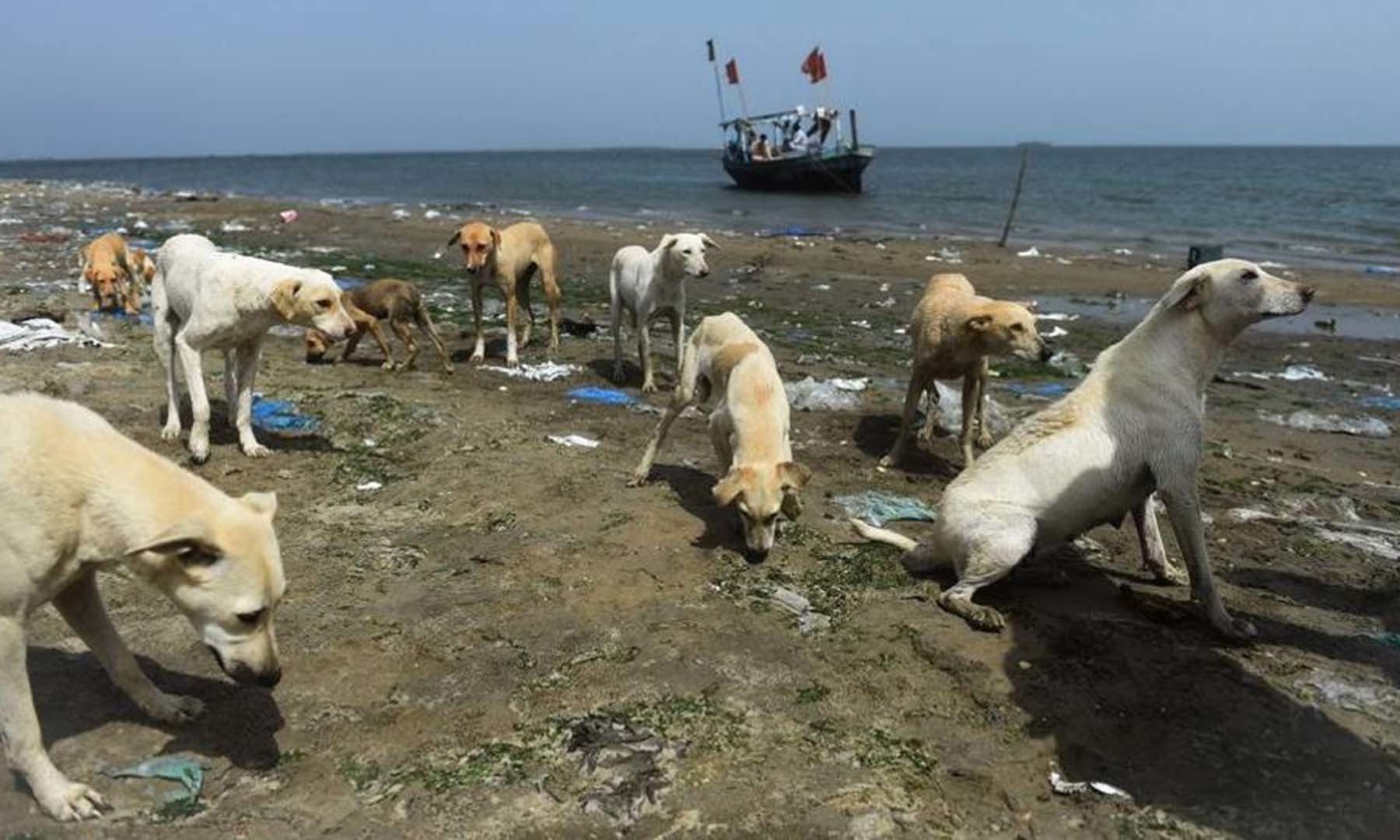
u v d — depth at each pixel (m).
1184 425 5.18
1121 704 4.43
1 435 3.39
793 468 5.74
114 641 3.98
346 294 10.15
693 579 5.55
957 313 7.41
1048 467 5.30
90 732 3.96
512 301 10.86
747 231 27.84
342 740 4.02
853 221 32.34
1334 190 51.44
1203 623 5.18
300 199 43.78
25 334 10.10
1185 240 27.05
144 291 13.35
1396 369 12.41
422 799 3.67
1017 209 37.66
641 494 6.79
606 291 17.14
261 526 3.70
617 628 4.96
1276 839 3.61
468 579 5.42
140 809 3.56
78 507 3.50
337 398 8.64
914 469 7.91
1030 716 4.32
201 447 7.07
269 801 3.64
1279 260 22.67
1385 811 3.76
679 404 6.82
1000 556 5.19
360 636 4.77
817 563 5.89
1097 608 5.39
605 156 193.75
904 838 3.54
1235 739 4.20
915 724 4.27
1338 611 5.57
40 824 3.46
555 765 3.87
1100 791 3.86
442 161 154.62
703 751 3.98
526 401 9.33
